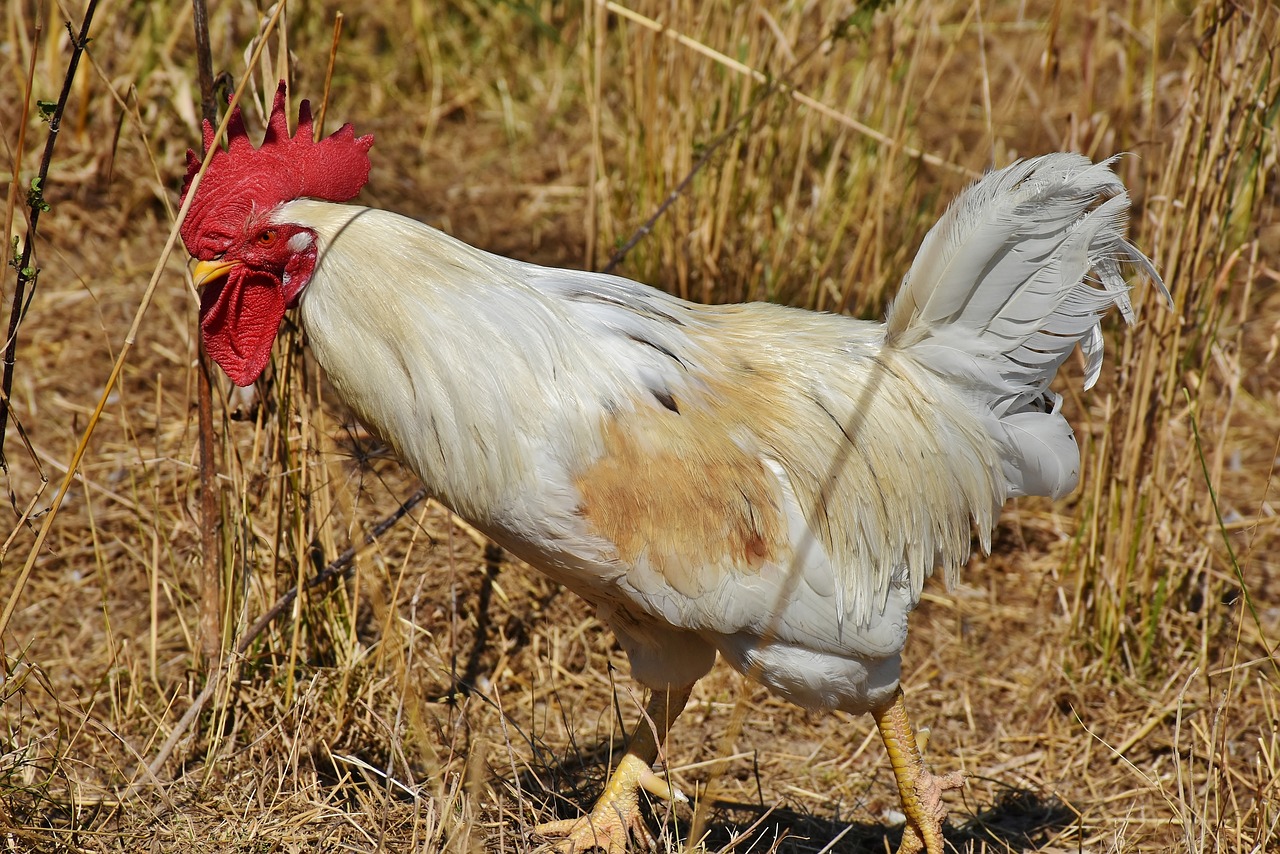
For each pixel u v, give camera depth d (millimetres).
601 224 6547
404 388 3363
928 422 3701
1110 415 4895
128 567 5113
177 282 6574
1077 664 5105
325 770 4184
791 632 3467
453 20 8859
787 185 6719
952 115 8195
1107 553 5020
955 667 5227
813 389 3631
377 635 4848
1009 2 9219
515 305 3389
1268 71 4453
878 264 6145
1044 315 3588
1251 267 4824
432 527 5285
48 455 5531
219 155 3486
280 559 4391
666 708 3951
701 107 6020
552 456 3334
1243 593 4121
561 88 8414
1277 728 4422
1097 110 7617
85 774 4086
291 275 3426
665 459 3379
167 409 5848
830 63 6652
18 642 4734
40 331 6211
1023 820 4402
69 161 6953
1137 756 4711
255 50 3494
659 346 3523
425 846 3475
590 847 3836
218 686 4188
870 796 4520
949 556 3879
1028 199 3459
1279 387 6574
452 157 8023
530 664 5008
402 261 3350
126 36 7273
